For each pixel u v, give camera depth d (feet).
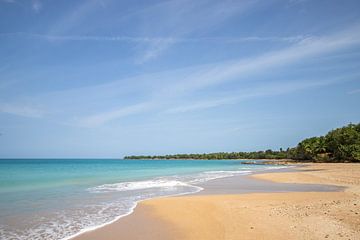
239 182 103.86
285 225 36.88
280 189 81.51
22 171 172.45
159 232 36.70
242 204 53.98
